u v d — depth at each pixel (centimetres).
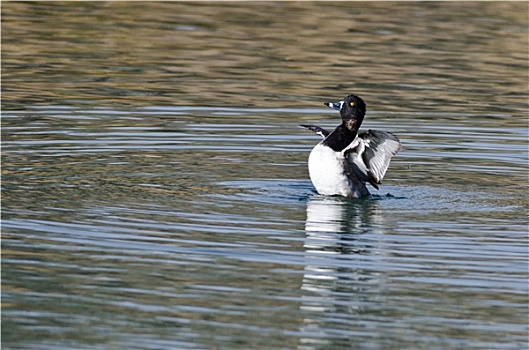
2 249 1135
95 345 898
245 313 973
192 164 1593
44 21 2798
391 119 1948
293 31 2802
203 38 2695
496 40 2773
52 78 2248
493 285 1063
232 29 2802
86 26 2775
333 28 2844
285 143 1766
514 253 1170
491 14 3097
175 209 1318
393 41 2720
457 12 3105
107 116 1927
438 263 1130
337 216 1309
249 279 1061
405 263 1127
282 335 923
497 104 2119
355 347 902
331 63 2472
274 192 1432
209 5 3080
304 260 1127
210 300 1003
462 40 2766
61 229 1213
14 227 1217
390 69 2427
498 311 993
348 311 983
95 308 977
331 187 1407
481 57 2589
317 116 1973
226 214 1304
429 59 2547
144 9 2998
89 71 2331
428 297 1027
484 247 1191
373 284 1058
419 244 1198
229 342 907
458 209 1364
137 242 1172
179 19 2888
